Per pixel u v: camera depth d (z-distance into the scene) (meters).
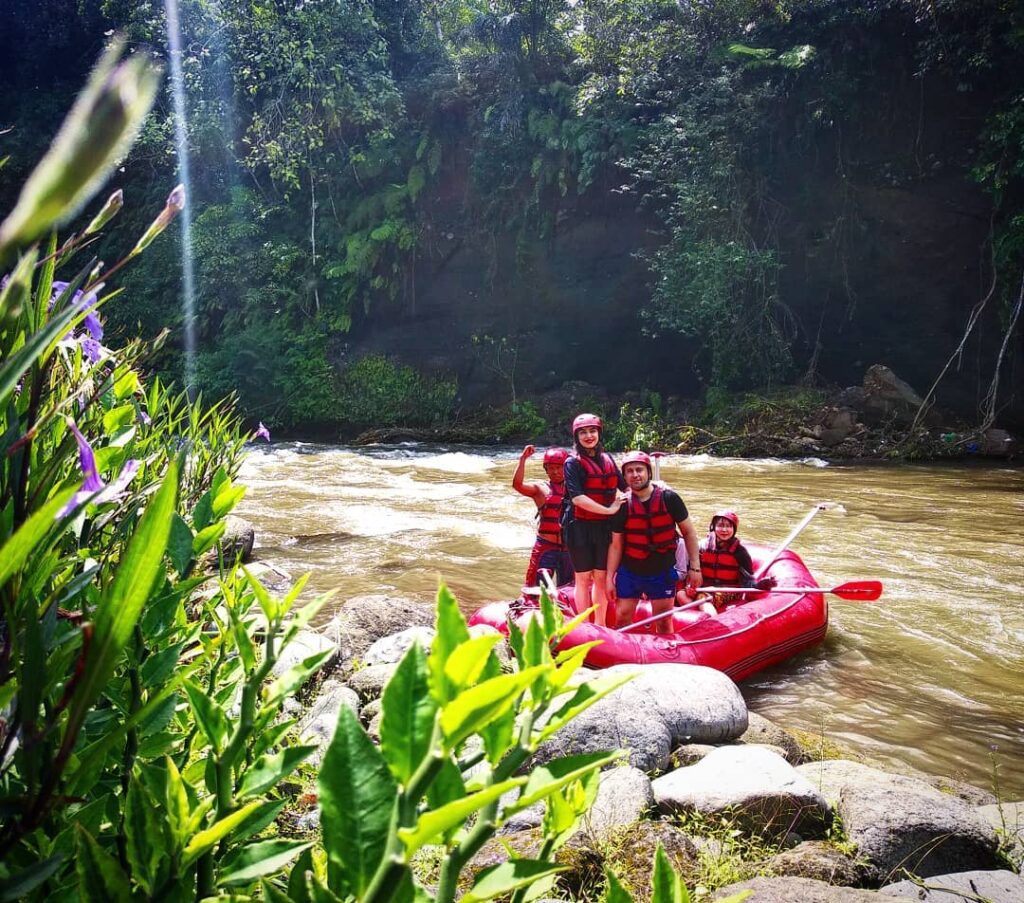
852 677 5.35
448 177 20.11
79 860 0.54
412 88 20.25
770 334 17.58
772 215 17.75
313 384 19.69
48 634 0.58
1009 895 2.77
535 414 18.78
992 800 3.75
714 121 16.66
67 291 0.68
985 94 16.25
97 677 0.43
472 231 19.91
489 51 20.20
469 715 0.41
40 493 0.63
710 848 2.86
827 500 10.80
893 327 18.03
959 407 17.20
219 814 0.66
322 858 0.88
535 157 18.78
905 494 11.27
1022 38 14.68
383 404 19.69
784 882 2.46
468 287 20.39
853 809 3.13
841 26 16.64
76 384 0.85
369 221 20.12
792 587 5.93
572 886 2.49
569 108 18.84
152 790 0.74
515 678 0.40
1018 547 8.40
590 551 5.31
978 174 15.09
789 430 16.22
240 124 20.58
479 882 0.52
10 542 0.38
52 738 0.64
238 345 19.77
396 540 8.41
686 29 18.17
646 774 3.50
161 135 19.61
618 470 5.39
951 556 8.05
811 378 17.64
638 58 18.52
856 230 17.53
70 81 22.64
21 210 0.23
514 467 13.86
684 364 19.44
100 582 0.91
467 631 0.42
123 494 0.97
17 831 0.46
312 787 2.67
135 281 20.53
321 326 20.25
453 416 19.83
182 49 19.75
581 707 0.53
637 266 19.22
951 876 2.87
